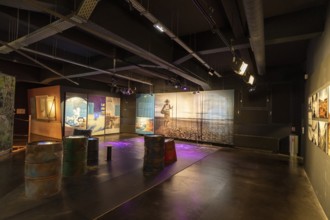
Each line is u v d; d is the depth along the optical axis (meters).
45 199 3.05
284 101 7.21
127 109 12.03
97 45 4.78
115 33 3.27
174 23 3.94
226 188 3.70
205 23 3.92
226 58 6.22
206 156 6.41
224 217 2.67
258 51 4.00
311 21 3.34
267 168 5.11
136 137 10.30
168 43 4.86
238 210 2.87
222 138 8.51
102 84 11.20
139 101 11.40
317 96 3.29
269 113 7.49
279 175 4.53
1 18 3.72
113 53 5.27
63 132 8.83
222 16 3.58
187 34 4.52
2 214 2.60
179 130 9.77
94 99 10.54
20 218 2.51
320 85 3.10
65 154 4.14
